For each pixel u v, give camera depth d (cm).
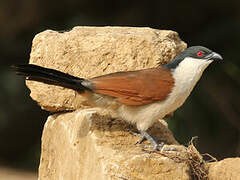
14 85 2297
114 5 2431
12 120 2334
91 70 1005
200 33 2359
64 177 945
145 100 884
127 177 777
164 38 1055
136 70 962
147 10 2427
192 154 853
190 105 2019
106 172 780
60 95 1005
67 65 1006
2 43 2409
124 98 880
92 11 2425
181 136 1947
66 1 2397
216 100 2108
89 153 863
